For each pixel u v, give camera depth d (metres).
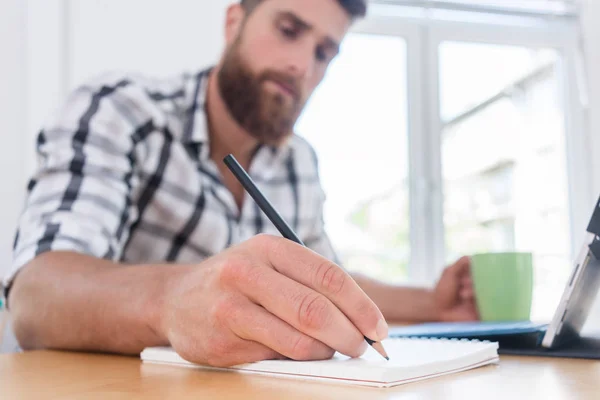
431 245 2.34
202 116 1.09
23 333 0.62
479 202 2.40
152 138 1.02
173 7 1.94
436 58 2.40
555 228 2.46
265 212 0.47
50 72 1.80
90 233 0.72
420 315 1.05
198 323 0.43
